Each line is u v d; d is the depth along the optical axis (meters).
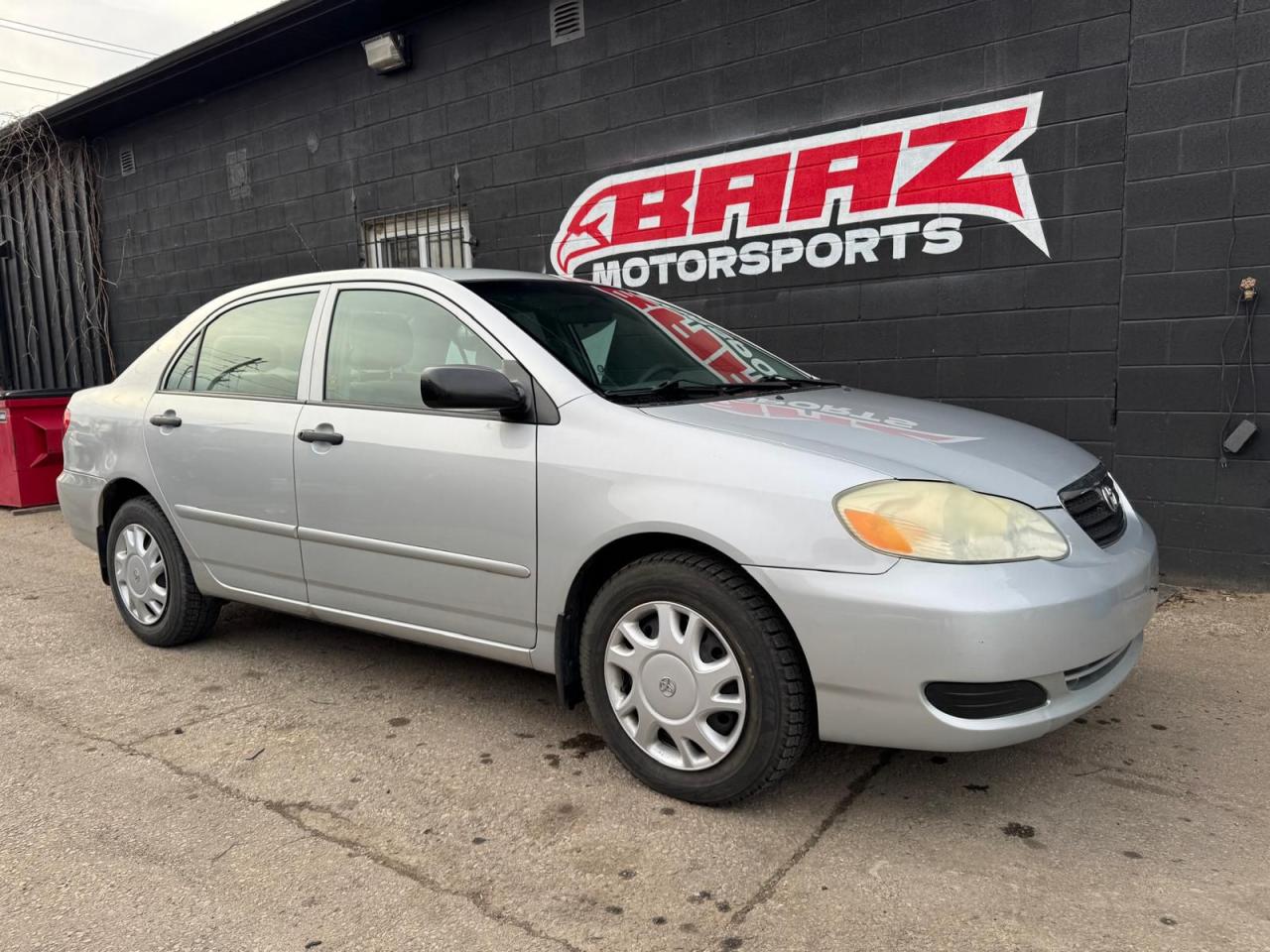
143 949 2.09
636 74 6.53
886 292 5.64
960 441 2.78
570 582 2.78
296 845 2.51
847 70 5.62
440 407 2.79
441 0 7.38
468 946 2.08
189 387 3.98
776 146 5.96
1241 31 4.44
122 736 3.24
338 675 3.81
